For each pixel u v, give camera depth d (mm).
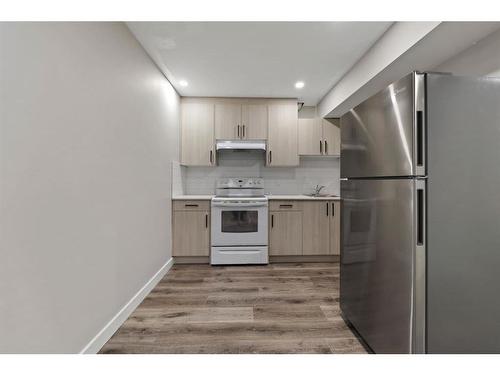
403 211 1292
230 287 2668
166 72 2914
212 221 3393
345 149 1971
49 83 1213
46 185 1196
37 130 1146
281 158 3822
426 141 1211
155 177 2697
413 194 1221
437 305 1227
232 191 4027
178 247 3398
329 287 2672
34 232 1133
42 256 1177
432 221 1215
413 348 1229
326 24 2078
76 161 1404
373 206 1564
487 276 1256
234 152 4133
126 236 2018
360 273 1727
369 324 1604
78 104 1422
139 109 2273
